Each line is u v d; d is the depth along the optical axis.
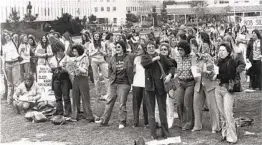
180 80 8.74
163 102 8.12
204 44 8.47
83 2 33.94
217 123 8.49
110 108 9.36
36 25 23.23
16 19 22.48
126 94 9.19
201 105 8.69
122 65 9.14
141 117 10.19
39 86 11.02
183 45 8.55
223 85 7.78
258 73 13.15
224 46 7.73
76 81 9.83
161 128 8.34
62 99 11.12
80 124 9.69
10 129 9.31
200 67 8.42
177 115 10.02
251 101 11.56
